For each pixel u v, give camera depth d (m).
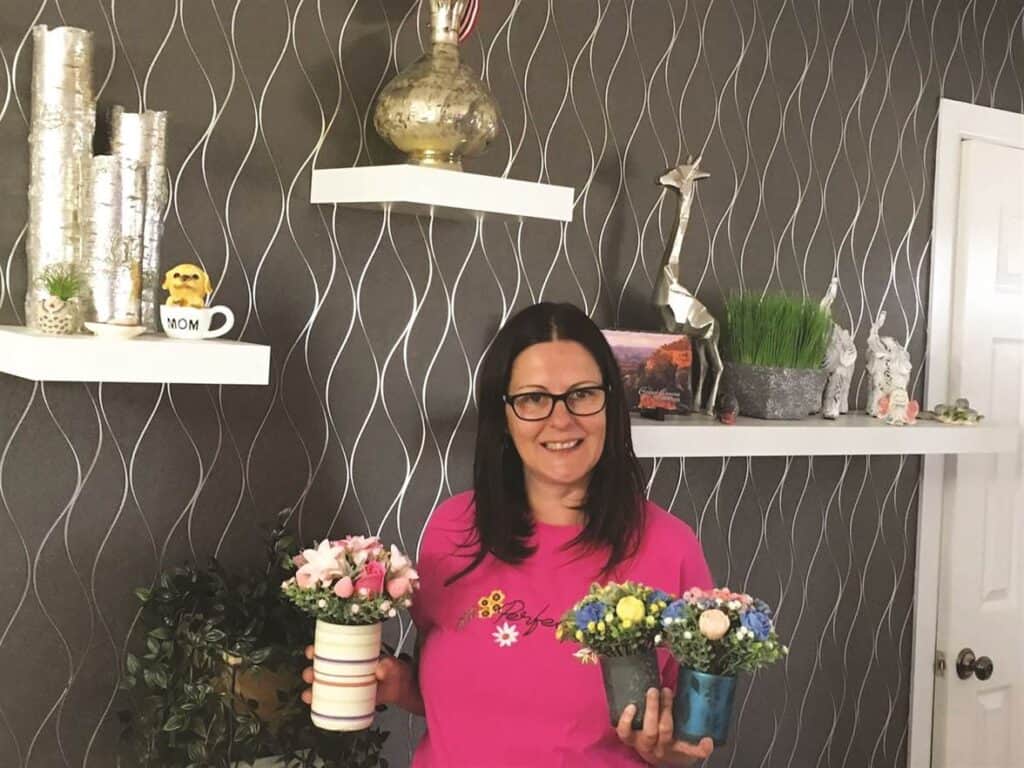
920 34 2.75
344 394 2.02
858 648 2.76
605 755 1.69
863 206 2.67
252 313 1.92
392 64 2.03
